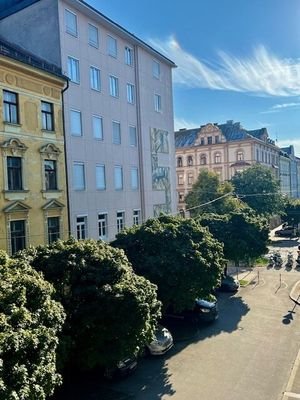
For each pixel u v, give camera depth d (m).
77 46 26.41
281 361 16.19
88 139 27.00
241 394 13.59
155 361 16.53
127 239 19.34
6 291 9.51
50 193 22.80
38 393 8.28
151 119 35.16
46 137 22.69
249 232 28.59
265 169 58.53
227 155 70.88
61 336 11.62
